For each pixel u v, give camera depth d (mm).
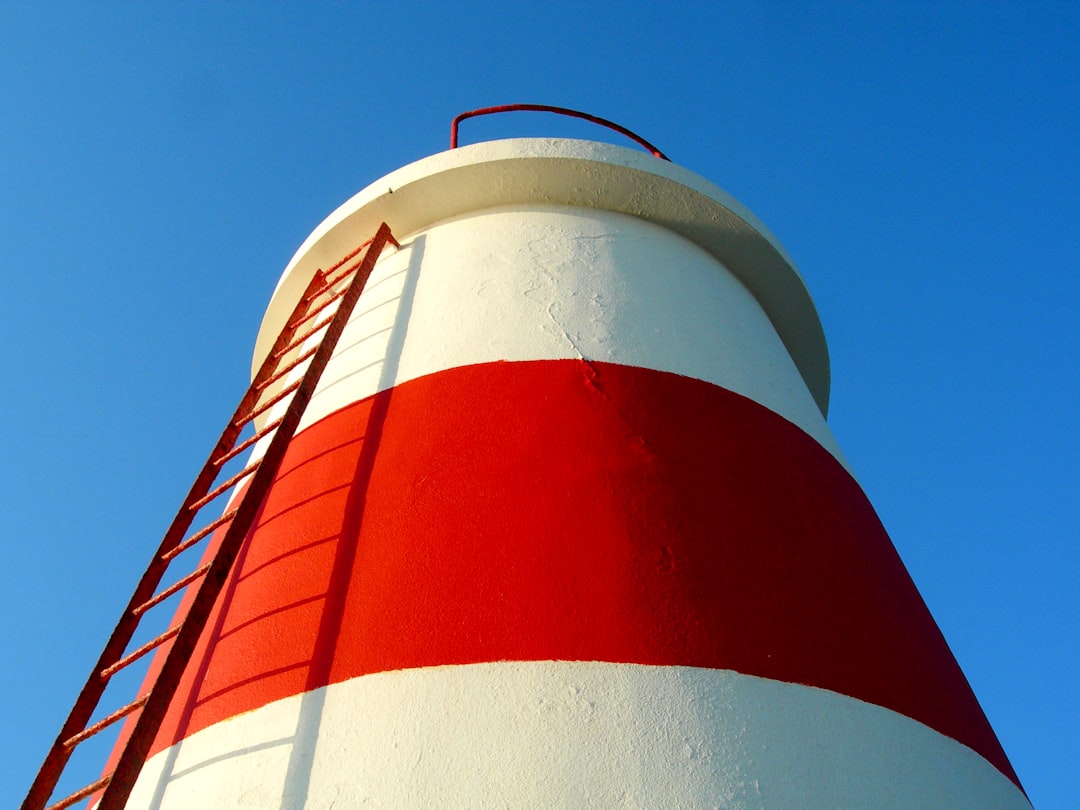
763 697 3564
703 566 3961
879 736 3689
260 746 3559
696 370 5020
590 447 4336
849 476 5340
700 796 3205
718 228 6281
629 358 4871
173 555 4695
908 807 3506
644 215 6211
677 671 3525
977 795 3834
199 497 5031
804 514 4562
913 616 4602
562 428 4410
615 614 3670
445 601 3748
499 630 3615
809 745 3486
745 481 4500
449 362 4852
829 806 3334
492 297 5199
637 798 3168
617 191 6059
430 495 4211
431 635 3641
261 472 4367
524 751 3266
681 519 4125
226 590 4434
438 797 3186
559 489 4148
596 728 3324
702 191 6109
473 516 4062
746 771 3311
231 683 3902
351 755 3371
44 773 3889
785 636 3840
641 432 4469
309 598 4020
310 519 4398
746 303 6332
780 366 5828
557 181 6008
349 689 3576
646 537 3992
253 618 4121
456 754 3281
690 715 3406
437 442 4445
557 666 3490
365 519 4234
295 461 4828
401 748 3334
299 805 3291
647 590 3779
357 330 5469
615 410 4543
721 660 3613
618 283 5391
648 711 3389
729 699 3502
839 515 4773
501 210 6082
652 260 5801
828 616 4070
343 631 3795
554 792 3168
